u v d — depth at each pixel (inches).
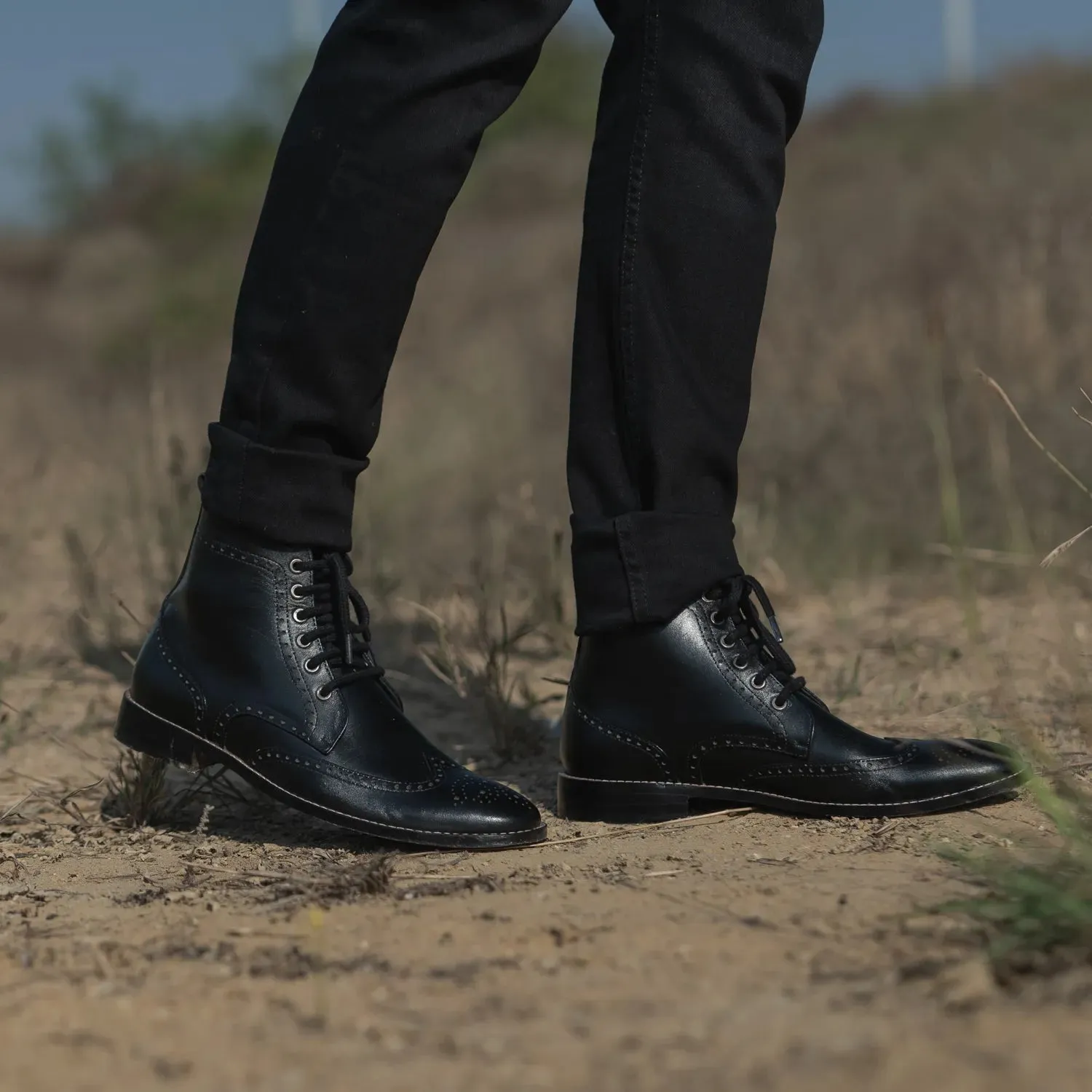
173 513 150.2
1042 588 79.7
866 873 62.2
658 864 65.2
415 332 467.5
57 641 136.0
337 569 71.7
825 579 152.9
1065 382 173.2
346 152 67.7
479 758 96.5
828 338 224.4
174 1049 42.5
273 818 78.7
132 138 922.1
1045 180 306.5
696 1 71.2
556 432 253.4
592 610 74.5
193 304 595.8
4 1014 46.2
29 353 679.1
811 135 588.1
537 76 856.9
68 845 74.0
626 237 72.0
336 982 48.9
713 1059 39.2
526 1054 40.6
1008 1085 36.0
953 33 631.2
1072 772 78.0
